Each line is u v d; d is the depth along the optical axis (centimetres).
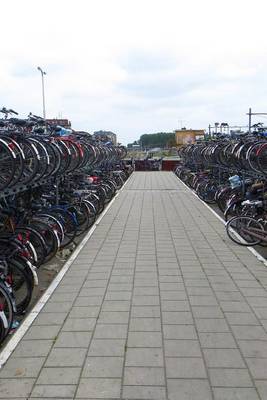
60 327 396
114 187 1366
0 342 362
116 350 352
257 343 360
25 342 368
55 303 455
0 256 447
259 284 506
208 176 1348
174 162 2834
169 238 759
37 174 575
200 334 378
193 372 317
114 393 294
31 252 518
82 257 636
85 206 820
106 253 658
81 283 518
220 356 339
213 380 307
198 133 3155
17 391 298
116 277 540
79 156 826
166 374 315
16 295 461
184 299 461
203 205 1159
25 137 574
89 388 301
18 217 574
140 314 423
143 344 361
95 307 443
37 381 310
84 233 807
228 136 1318
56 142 720
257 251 664
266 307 436
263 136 873
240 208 816
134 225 884
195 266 583
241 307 437
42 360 338
